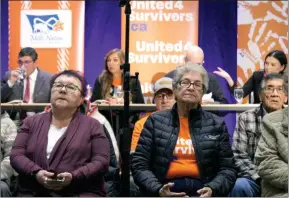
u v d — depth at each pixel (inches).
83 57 273.7
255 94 236.8
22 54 234.8
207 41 285.9
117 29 289.0
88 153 146.0
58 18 273.0
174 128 155.2
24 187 144.7
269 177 150.7
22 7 272.5
